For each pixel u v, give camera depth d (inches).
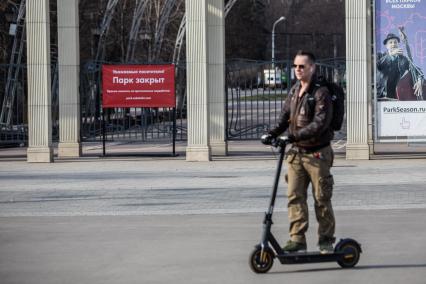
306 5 3287.4
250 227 562.3
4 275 422.0
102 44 1825.8
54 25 2060.8
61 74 1148.5
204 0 1071.0
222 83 1160.2
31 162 1093.8
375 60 1063.0
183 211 644.1
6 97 1456.7
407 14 1055.6
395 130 1070.4
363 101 1061.1
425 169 948.0
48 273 425.7
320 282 394.0
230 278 405.7
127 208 666.2
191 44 1075.3
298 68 415.2
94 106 1365.7
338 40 3238.2
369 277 404.2
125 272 424.5
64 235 542.9
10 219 617.6
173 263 444.8
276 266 434.9
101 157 1167.6
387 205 658.2
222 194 745.6
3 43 1770.4
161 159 1136.2
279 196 726.5
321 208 420.2
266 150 1289.4
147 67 1132.5
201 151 1090.7
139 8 1857.8
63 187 817.5
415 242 495.8
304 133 406.6
